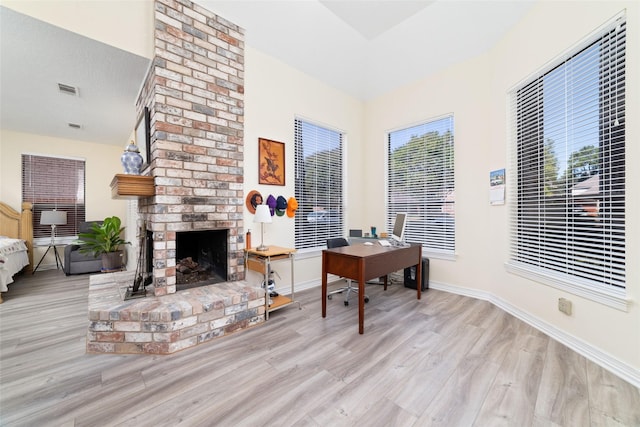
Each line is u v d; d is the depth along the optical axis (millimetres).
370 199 4660
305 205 3916
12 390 1611
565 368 1831
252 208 3191
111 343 2057
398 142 4293
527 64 2594
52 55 2436
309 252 3865
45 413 1425
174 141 2469
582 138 2068
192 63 2588
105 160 5562
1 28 2086
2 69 2670
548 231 2398
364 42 3277
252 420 1379
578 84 2102
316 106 3959
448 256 3619
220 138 2797
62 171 5164
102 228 4344
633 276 1683
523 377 1736
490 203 3178
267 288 2723
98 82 2932
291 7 2717
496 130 3080
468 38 3061
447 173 3666
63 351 2080
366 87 4254
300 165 3846
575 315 2078
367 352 2064
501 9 2621
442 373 1788
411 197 4102
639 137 1642
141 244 2619
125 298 2322
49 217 4730
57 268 5000
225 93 2834
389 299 3320
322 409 1460
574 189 2139
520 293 2711
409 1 2664
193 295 2443
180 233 3273
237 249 2947
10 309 2988
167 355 2029
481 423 1356
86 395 1571
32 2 2008
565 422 1357
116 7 2328
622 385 1642
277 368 1852
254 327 2531
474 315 2797
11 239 4227
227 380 1718
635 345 1663
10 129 4539
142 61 2527
